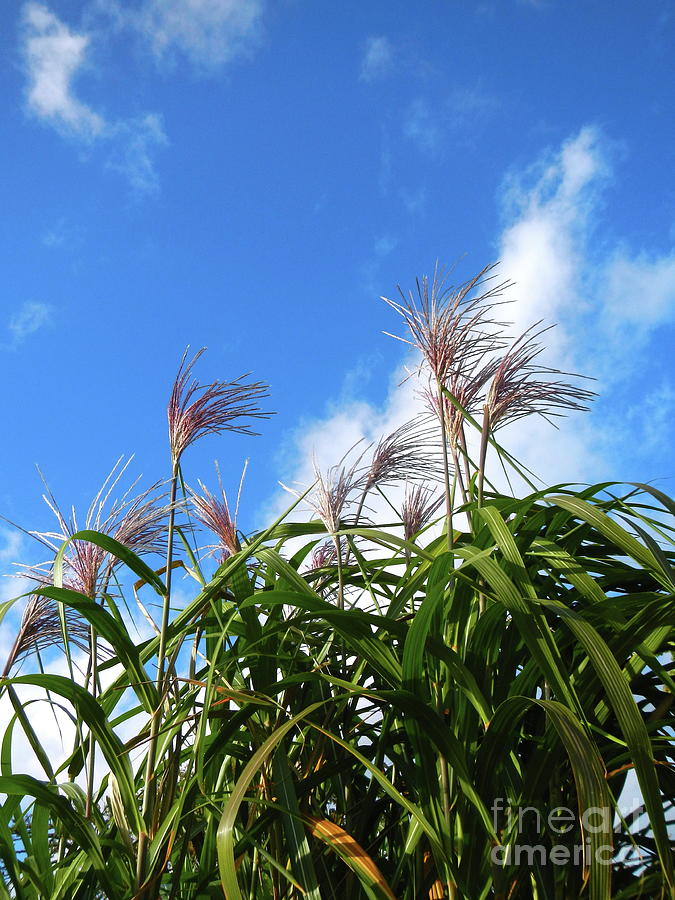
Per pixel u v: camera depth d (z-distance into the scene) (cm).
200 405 185
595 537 190
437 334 180
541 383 182
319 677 159
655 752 168
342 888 177
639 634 152
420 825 154
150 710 167
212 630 194
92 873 172
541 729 171
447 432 187
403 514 225
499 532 158
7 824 175
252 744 183
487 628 161
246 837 163
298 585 171
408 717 156
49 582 205
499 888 146
